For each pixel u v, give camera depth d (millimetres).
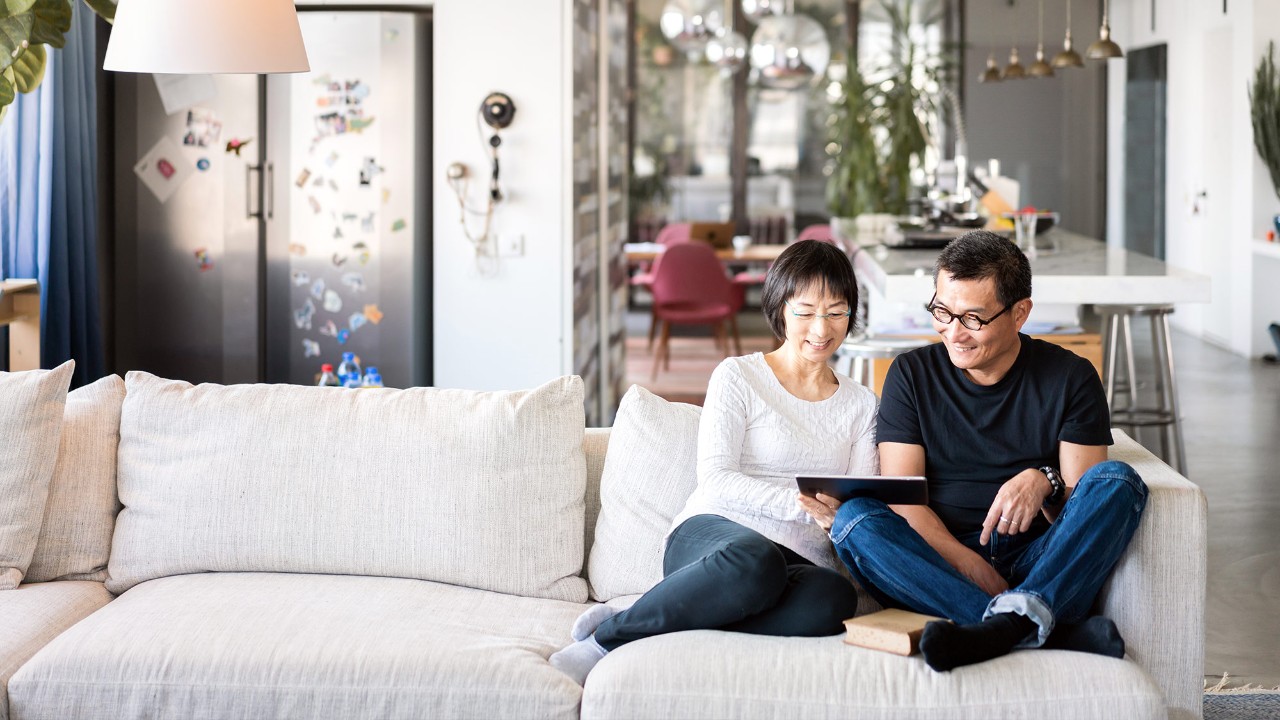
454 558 2898
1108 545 2512
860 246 6363
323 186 5516
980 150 12000
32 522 2932
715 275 8742
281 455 2965
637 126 12430
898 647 2391
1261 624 4059
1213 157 9961
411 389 3109
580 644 2578
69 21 3461
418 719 2430
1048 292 4855
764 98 12320
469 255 5598
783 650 2414
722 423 2820
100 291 5508
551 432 2975
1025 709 2289
